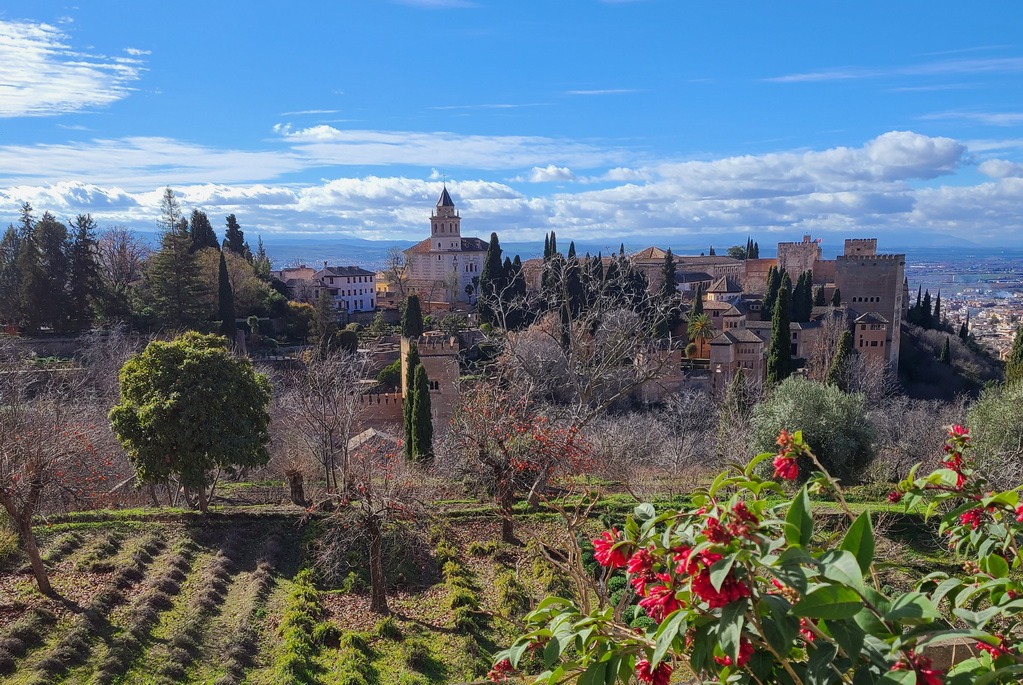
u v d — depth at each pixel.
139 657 17.22
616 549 4.18
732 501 3.56
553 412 31.98
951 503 17.11
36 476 19.61
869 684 3.28
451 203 120.75
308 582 22.66
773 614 3.31
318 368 41.00
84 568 21.22
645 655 4.28
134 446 26.89
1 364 39.22
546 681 4.50
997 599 5.03
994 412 28.09
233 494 34.06
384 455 28.38
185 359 27.22
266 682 16.95
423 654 18.72
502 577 23.14
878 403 46.78
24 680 15.48
